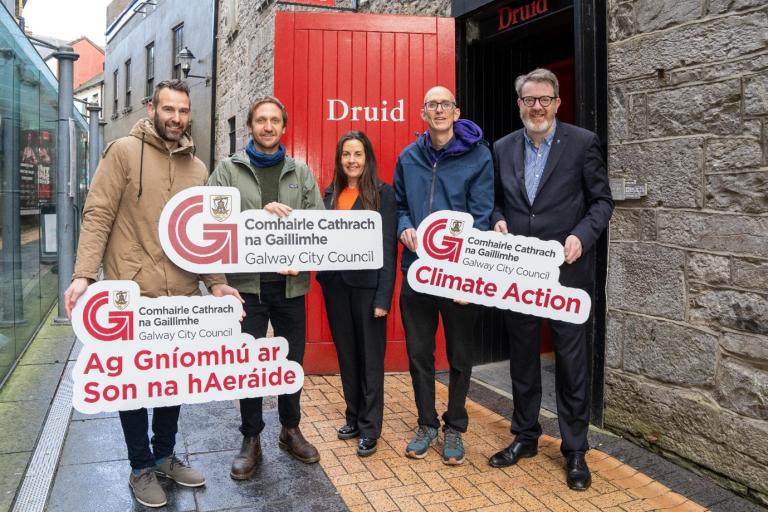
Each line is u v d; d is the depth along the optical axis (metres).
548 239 2.94
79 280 2.41
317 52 4.51
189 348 2.61
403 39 4.57
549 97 2.85
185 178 2.63
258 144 2.92
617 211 3.34
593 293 3.46
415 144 3.24
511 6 4.32
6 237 4.48
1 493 2.72
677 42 2.99
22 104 5.06
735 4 2.74
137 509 2.62
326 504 2.70
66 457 3.12
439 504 2.71
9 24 4.61
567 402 2.95
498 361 4.97
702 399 2.92
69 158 6.21
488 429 3.58
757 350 2.68
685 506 2.69
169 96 2.51
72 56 6.22
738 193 2.75
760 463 2.67
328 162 4.53
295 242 2.82
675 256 3.04
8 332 4.46
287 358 3.01
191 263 2.62
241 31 9.50
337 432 3.47
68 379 4.39
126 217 2.54
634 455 3.16
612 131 3.34
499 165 3.13
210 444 3.32
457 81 4.69
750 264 2.71
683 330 3.00
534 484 2.89
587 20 3.42
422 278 2.99
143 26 16.34
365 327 3.18
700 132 2.91
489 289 2.95
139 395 2.56
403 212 3.21
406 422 3.69
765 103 2.63
